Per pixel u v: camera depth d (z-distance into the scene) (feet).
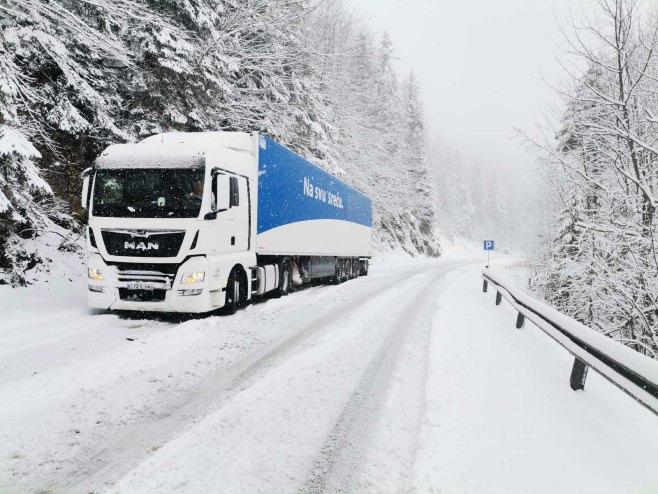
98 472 10.67
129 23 39.68
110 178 27.30
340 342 24.08
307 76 71.67
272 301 37.58
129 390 15.96
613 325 34.47
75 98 37.81
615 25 25.66
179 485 10.18
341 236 60.49
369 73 121.29
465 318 33.53
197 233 26.68
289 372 18.60
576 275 35.58
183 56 41.39
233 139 32.71
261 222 34.99
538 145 31.40
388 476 10.96
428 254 176.14
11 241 33.68
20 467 10.77
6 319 25.46
